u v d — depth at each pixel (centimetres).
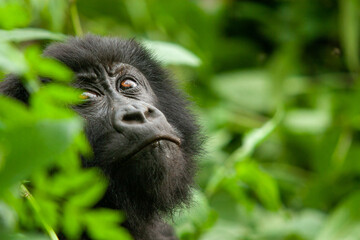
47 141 247
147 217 689
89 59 721
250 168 887
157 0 1384
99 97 698
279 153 1352
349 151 1332
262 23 1569
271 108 1391
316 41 1559
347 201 1080
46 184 324
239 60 1555
